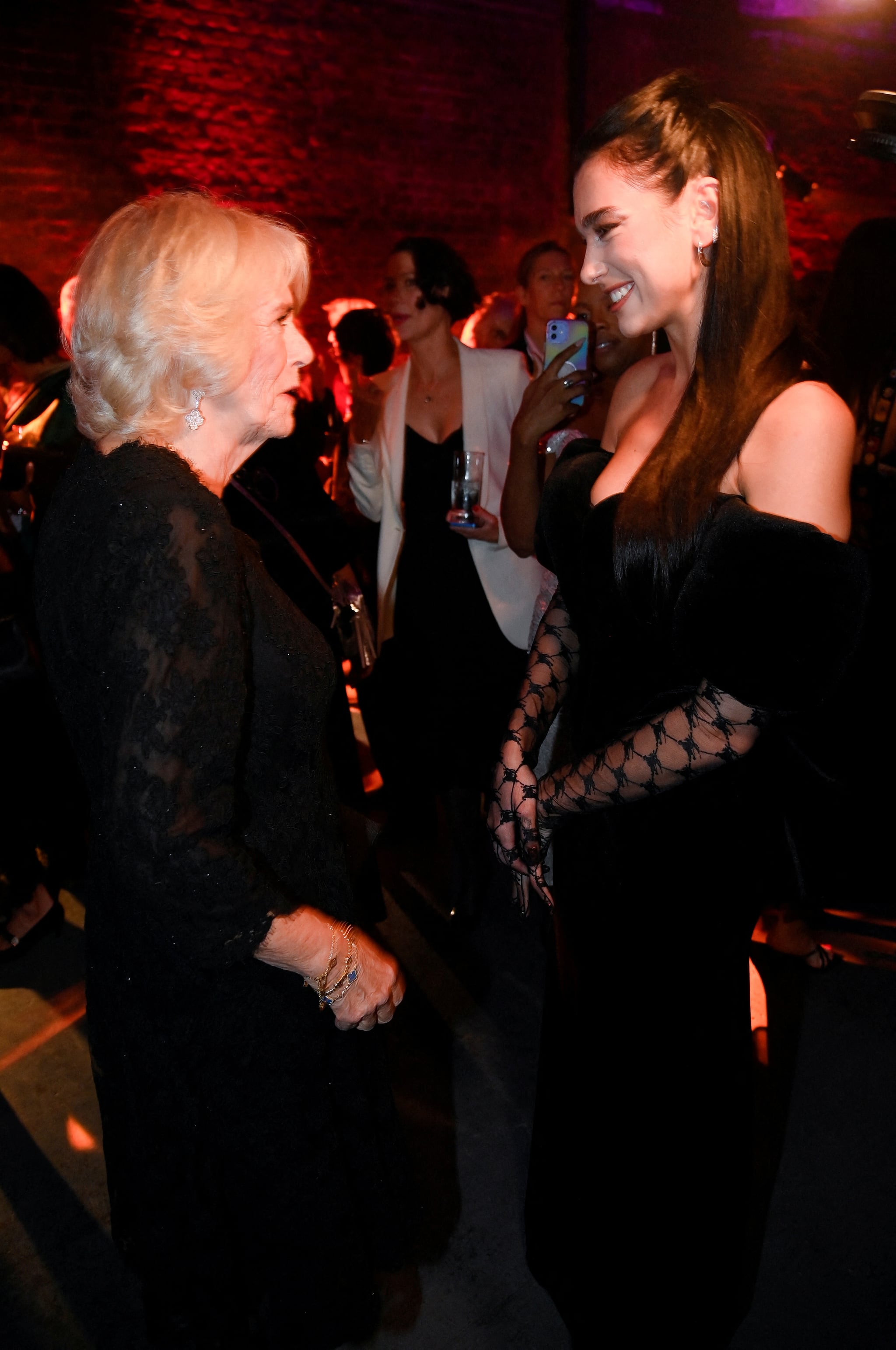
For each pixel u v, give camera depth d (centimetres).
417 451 282
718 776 131
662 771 128
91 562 108
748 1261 184
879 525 208
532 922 285
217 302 110
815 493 112
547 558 151
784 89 748
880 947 264
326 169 633
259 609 121
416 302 274
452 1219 198
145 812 104
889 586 163
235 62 591
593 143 118
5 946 277
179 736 104
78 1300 185
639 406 146
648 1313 155
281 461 235
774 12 730
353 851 168
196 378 112
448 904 291
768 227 117
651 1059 144
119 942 127
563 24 684
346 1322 148
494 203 696
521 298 336
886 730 151
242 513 224
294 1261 141
